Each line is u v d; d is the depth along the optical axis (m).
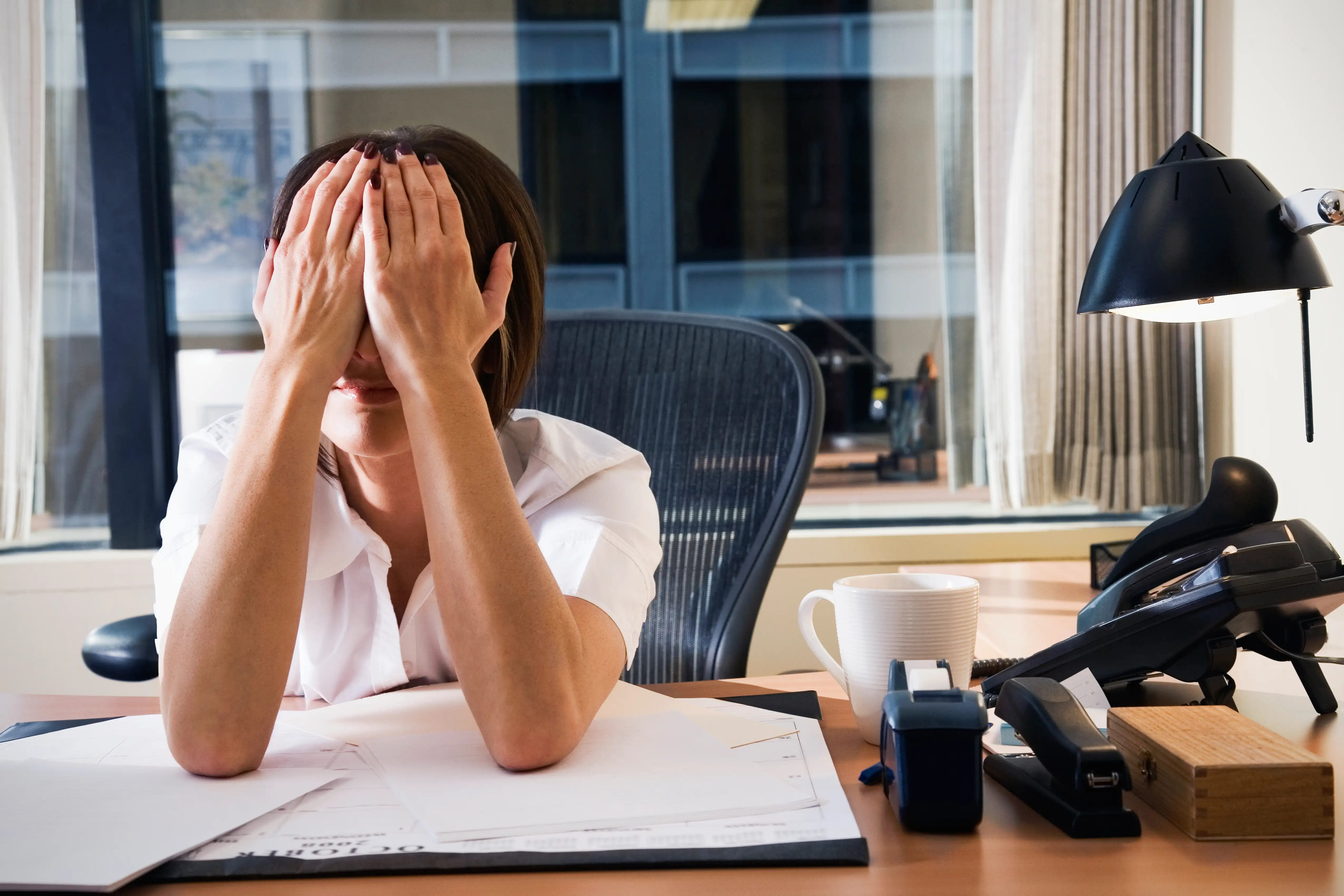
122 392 2.27
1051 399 2.15
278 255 0.80
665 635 1.21
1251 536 0.77
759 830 0.53
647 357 1.32
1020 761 0.62
